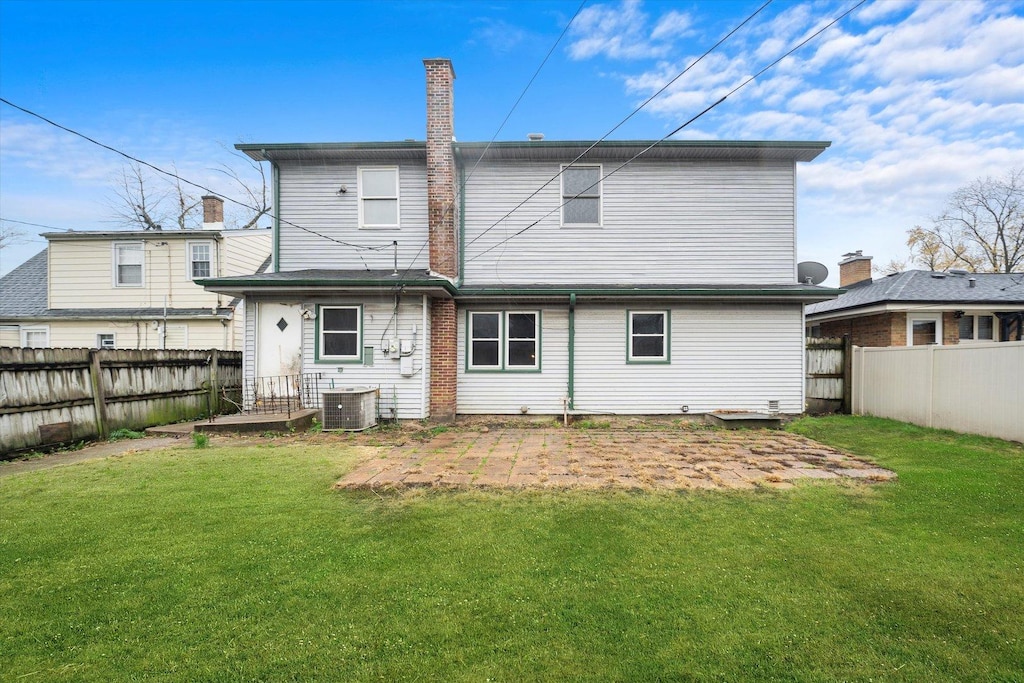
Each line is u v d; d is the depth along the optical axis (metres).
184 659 2.63
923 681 2.46
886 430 9.25
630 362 11.23
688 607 3.14
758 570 3.63
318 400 10.29
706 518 4.66
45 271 18.77
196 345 16.50
